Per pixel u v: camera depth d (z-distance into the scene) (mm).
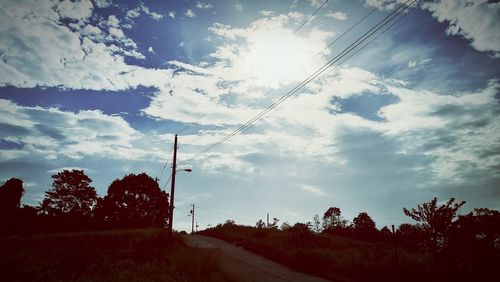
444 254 16828
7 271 16859
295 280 18828
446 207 17188
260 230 47250
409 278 17266
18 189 70438
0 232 52812
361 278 18906
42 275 16484
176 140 37812
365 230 62219
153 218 87188
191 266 18547
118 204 86000
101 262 20859
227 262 25672
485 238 16031
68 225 73938
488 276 15273
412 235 18359
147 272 17266
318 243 34125
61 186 83125
